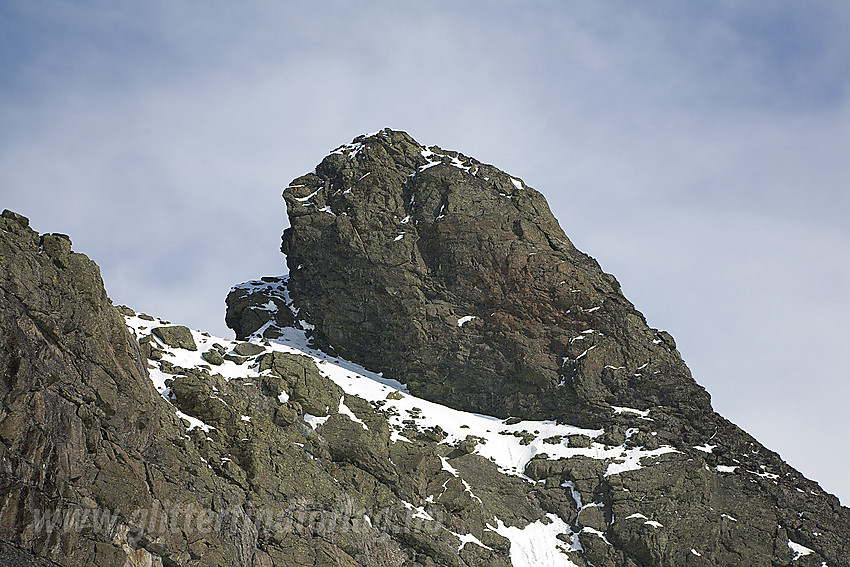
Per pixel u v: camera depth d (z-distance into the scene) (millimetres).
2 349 39750
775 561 64750
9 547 37781
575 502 65750
